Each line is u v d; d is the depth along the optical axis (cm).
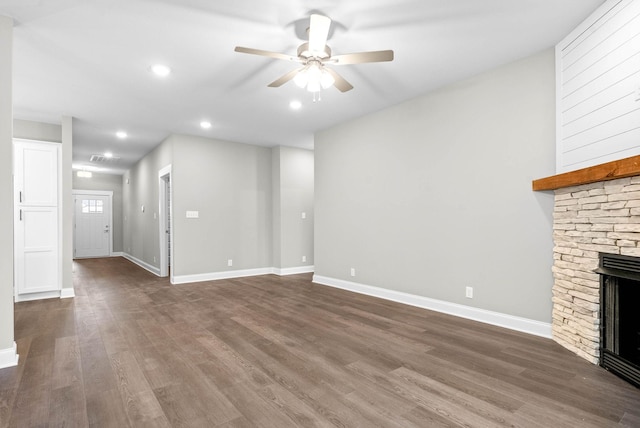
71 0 217
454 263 353
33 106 411
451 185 356
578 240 247
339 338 291
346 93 380
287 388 206
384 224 432
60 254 449
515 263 304
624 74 210
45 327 324
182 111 436
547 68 283
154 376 222
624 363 210
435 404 187
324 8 228
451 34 261
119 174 985
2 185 237
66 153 451
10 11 228
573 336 254
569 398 191
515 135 304
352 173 479
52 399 194
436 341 282
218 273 588
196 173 569
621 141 213
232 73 326
